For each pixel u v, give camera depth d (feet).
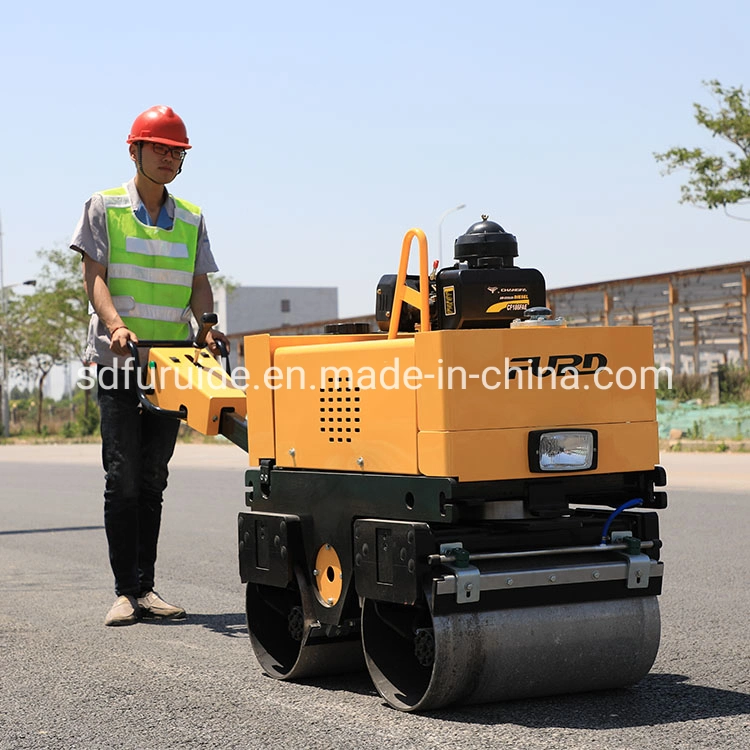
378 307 17.53
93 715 15.64
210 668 18.43
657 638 15.76
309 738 14.25
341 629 16.37
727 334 137.90
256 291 315.17
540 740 13.92
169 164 22.40
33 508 49.98
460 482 14.44
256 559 17.56
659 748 13.60
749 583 26.11
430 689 14.69
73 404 237.25
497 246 16.19
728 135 78.95
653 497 15.83
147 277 22.86
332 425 16.25
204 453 103.40
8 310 196.54
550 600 15.11
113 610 22.39
